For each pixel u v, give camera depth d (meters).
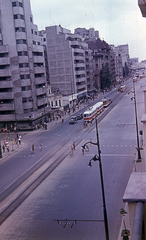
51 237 19.70
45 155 43.56
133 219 5.14
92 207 23.70
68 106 94.44
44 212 23.78
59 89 92.81
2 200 27.55
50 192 28.20
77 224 21.11
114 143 45.88
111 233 19.34
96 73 134.25
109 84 136.12
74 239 19.09
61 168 35.94
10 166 39.69
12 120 68.25
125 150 41.16
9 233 20.86
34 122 67.75
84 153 42.09
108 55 152.38
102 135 52.66
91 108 72.81
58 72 99.25
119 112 77.25
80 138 52.66
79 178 31.44
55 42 97.69
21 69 66.62
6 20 65.50
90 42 146.88
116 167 33.97
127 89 129.25
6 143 49.25
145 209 5.31
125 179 29.53
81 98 108.88
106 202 24.41
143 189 5.66
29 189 29.69
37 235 20.16
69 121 72.81
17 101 67.50
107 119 69.38
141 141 44.34
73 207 24.09
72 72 99.25
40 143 51.12
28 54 68.25
